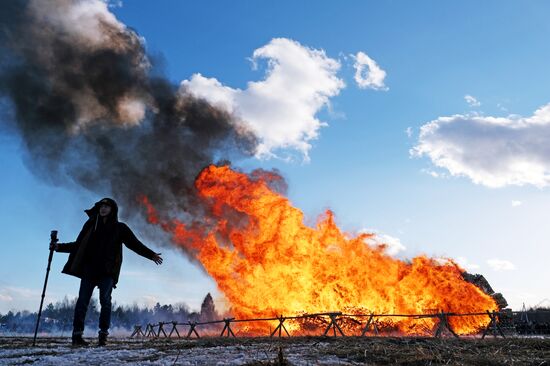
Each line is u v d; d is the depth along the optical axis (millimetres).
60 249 7957
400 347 5324
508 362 3922
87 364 4438
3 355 5707
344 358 4504
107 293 7645
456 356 4328
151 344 7125
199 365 4047
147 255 8102
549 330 13031
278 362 3916
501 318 14648
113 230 7879
